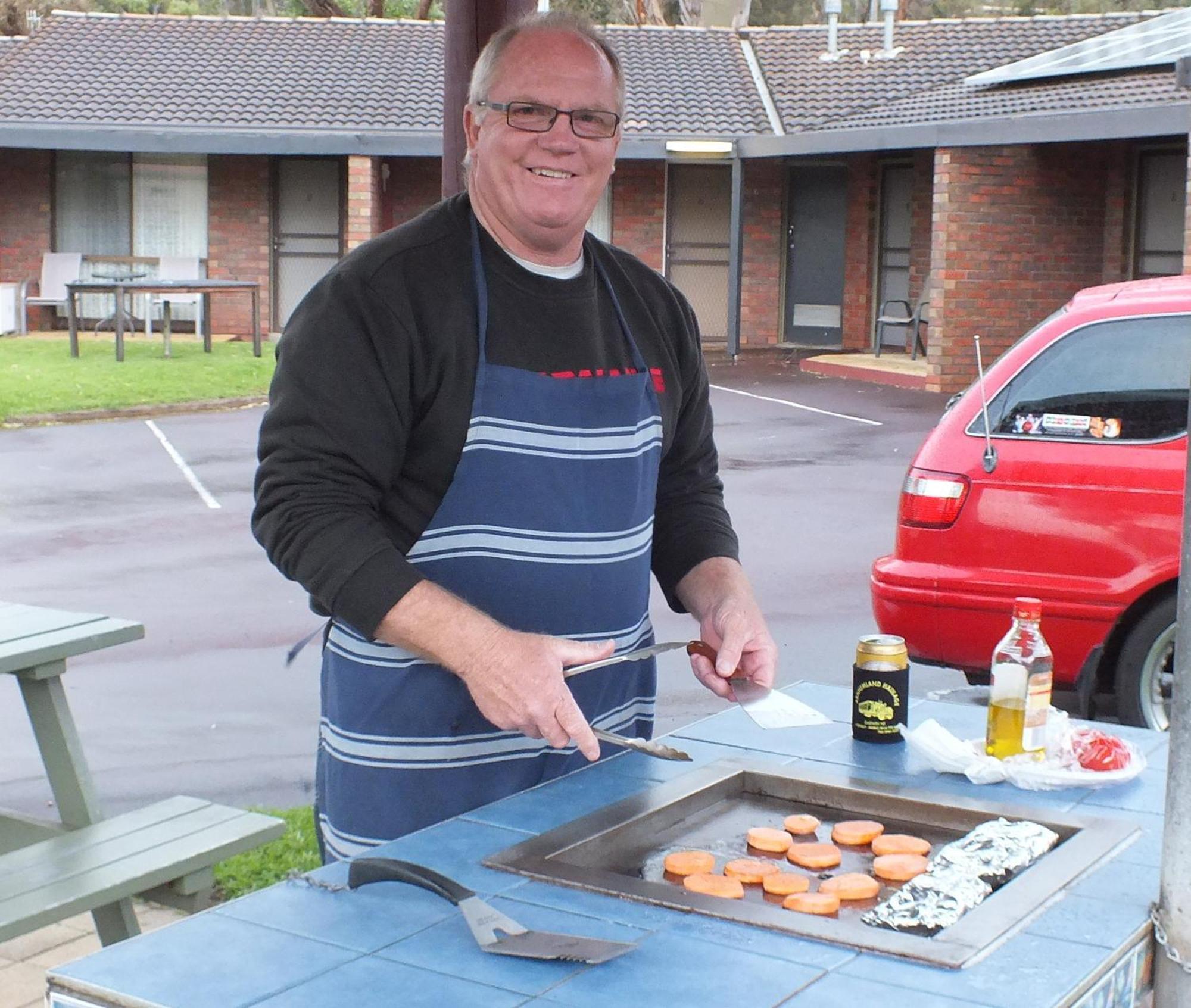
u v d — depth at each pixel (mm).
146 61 23031
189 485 12227
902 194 21359
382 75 23109
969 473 5730
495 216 2727
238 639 7758
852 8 42219
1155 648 5520
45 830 4027
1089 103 16938
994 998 1690
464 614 2354
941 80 22109
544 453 2715
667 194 22672
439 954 1802
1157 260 17562
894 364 19562
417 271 2652
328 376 2539
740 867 2113
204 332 21188
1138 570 5473
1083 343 5633
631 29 24438
